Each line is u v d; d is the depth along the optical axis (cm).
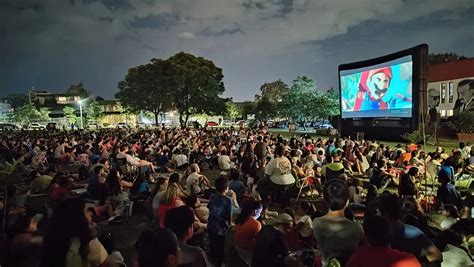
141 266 263
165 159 1766
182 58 6606
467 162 1434
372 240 318
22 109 8775
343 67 3847
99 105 10300
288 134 4847
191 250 341
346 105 3841
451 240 473
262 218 861
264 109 8594
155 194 833
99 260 388
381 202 427
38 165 1589
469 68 4934
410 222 514
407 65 2941
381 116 3303
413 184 962
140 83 6756
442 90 5316
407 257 312
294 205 1073
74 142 2438
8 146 2177
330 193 421
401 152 1634
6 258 464
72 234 314
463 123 3238
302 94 5834
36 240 482
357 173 1511
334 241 406
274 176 1038
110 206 952
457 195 905
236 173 979
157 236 269
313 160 1424
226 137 2845
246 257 508
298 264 390
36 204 1012
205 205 877
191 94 6500
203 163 1864
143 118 10881
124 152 1512
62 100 10888
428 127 2761
